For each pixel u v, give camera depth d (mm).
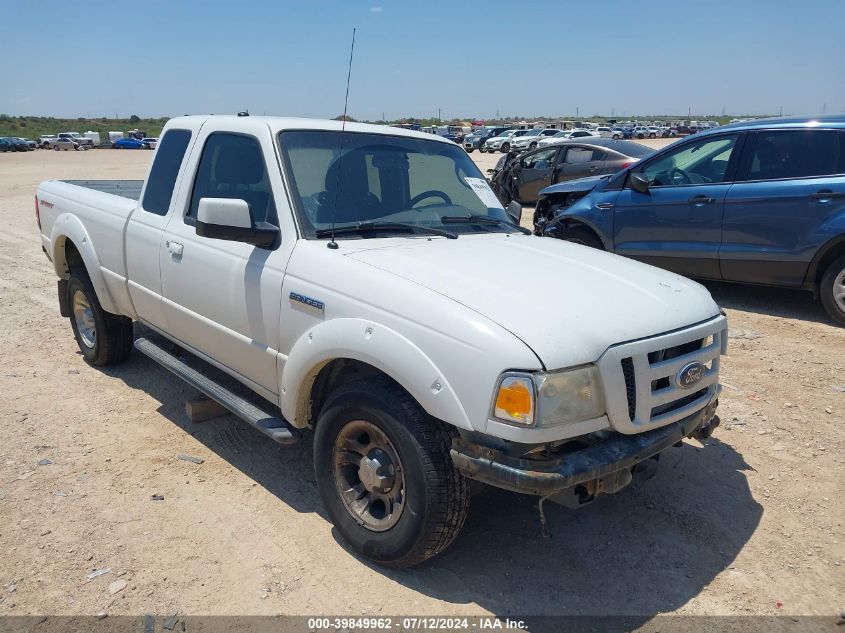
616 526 3613
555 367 2656
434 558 3312
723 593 3125
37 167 33969
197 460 4199
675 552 3408
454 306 2852
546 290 3080
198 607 2961
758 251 7199
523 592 3098
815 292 7062
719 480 4078
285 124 3930
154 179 4676
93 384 5367
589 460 2752
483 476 2725
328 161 3869
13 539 3385
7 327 6883
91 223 5188
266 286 3537
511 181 15469
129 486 3898
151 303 4578
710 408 3359
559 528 3586
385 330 2947
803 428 4730
